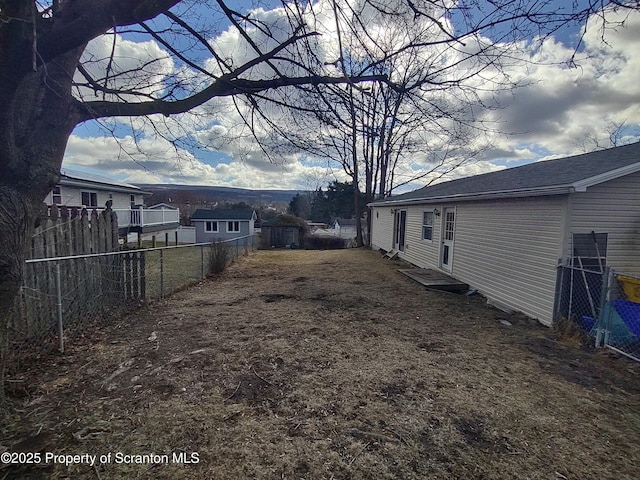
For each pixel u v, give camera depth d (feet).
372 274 33.88
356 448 7.84
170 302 21.39
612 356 13.79
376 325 17.40
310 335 15.51
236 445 7.82
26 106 7.32
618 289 15.19
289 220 94.07
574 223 17.83
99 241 16.66
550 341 15.76
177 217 91.35
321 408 9.50
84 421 8.47
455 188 33.68
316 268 38.29
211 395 9.98
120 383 10.51
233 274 33.83
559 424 9.02
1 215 6.90
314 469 7.16
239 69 9.04
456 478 6.98
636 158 18.28
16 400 9.23
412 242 40.98
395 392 10.51
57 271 12.50
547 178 20.31
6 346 8.14
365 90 9.43
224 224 103.86
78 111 8.13
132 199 75.97
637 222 18.54
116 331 15.38
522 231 20.79
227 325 16.70
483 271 24.88
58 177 7.85
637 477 7.10
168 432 8.18
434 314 19.93
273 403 9.68
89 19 6.07
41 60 6.10
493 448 7.97
